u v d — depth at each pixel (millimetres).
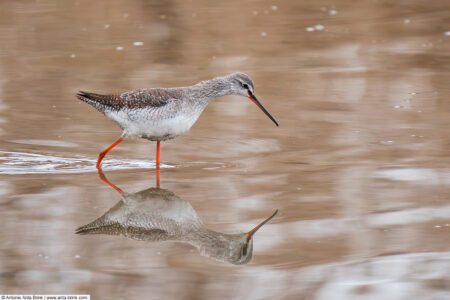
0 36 23875
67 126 16469
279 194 12164
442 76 19984
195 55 22391
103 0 27406
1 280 9047
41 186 12656
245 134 15938
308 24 25484
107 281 9094
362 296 8609
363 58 22016
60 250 10008
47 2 27531
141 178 13211
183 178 13180
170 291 8820
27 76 20203
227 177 13188
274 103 18062
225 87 14258
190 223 11031
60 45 23188
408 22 25562
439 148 14531
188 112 13695
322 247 10023
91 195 12250
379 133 15648
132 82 19562
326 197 11969
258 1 27766
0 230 10562
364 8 27188
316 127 16188
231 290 8836
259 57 22234
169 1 27656
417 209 11328
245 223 10938
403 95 18438
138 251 10180
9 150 14781
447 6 27141
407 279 9016
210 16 26156
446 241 10109
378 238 10266
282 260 9688
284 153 14625
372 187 12391
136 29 24844
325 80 19859
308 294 8680
